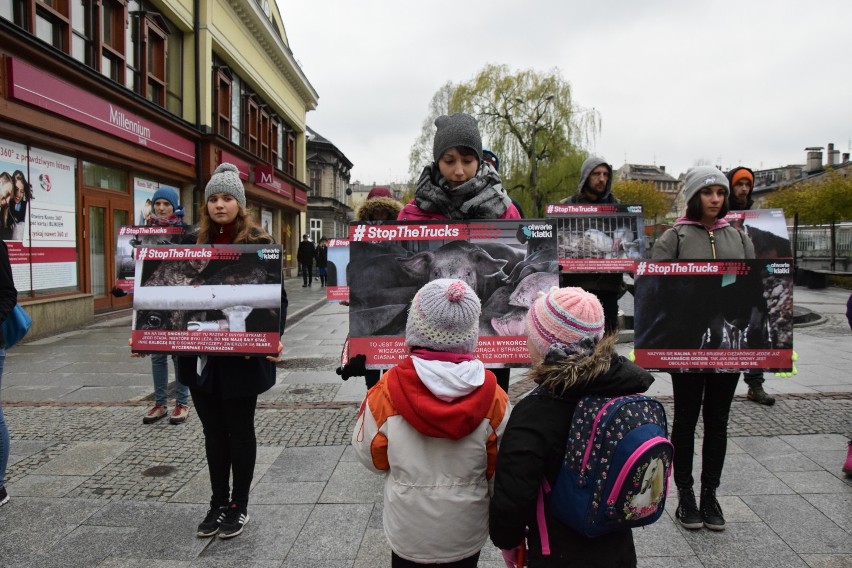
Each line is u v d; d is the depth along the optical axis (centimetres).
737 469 356
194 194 1559
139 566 261
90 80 1016
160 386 464
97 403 519
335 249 441
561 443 168
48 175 984
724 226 308
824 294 1628
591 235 464
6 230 884
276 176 2386
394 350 245
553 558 170
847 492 324
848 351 757
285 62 2391
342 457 387
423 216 278
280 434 433
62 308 975
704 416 296
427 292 177
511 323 242
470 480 180
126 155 1181
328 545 278
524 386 576
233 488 290
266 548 275
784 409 475
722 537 279
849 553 263
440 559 178
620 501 156
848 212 1936
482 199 266
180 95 1538
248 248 279
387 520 184
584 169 494
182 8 1475
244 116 2005
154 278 281
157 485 345
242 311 275
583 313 172
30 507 317
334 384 606
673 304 277
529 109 2833
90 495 332
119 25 1207
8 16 880
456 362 175
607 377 167
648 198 4972
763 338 275
